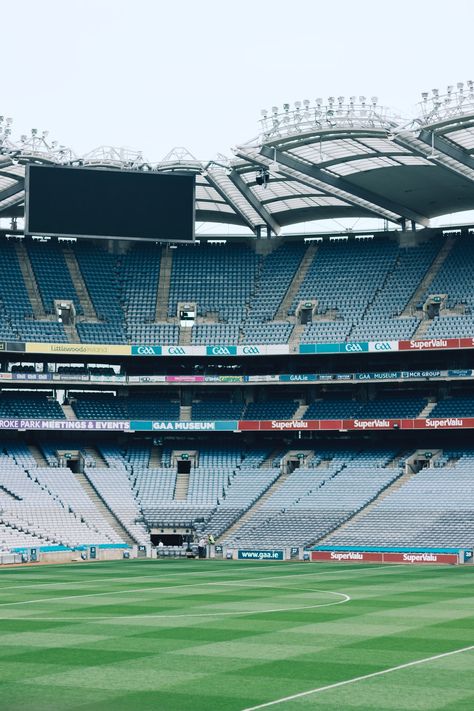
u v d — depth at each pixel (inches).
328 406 4099.4
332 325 4020.7
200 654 1288.1
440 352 4008.4
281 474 3969.0
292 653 1293.1
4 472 3794.3
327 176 3572.8
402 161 3351.4
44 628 1552.7
